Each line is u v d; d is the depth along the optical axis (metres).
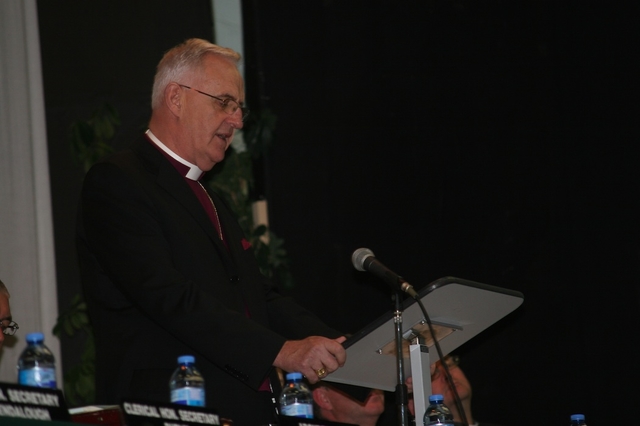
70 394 12.91
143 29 14.23
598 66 15.84
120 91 14.02
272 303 9.17
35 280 13.05
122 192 8.26
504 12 15.70
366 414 10.10
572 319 15.18
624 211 15.62
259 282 8.98
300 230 14.10
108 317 8.27
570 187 15.51
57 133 13.69
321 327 8.88
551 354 14.99
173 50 9.16
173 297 7.67
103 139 13.79
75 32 13.98
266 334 7.55
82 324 13.09
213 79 8.91
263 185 14.10
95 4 14.12
